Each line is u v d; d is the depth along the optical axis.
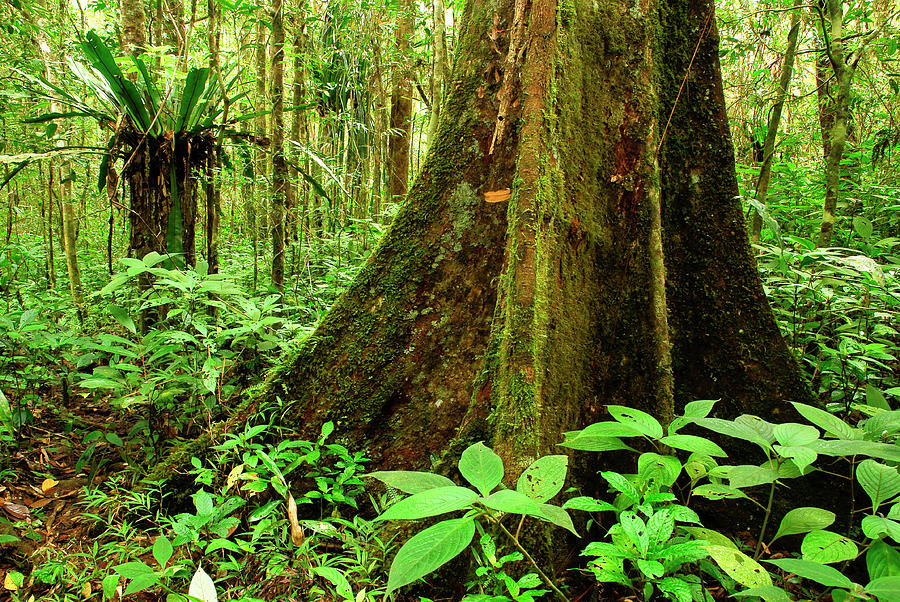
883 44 4.64
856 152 5.02
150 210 3.53
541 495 1.21
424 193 2.40
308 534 2.00
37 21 5.35
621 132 2.22
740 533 2.03
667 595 1.24
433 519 1.70
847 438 1.39
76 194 6.88
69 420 2.98
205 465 2.34
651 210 2.21
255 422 2.39
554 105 1.99
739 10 5.92
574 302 2.06
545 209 1.93
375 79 6.66
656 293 2.19
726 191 2.41
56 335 2.86
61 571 1.79
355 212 6.94
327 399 2.38
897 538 1.09
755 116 5.65
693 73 2.45
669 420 2.11
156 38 5.70
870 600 0.90
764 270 3.11
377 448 2.29
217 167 3.88
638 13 2.26
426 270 2.35
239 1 4.77
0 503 2.26
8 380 2.81
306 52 5.83
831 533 1.22
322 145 6.54
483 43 2.35
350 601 1.28
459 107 2.38
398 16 6.93
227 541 1.61
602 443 1.44
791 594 1.65
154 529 2.12
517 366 1.83
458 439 1.92
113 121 3.47
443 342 2.30
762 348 2.28
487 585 1.44
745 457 2.15
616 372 2.17
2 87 4.23
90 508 2.30
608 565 1.25
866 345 2.38
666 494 1.31
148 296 3.23
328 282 4.54
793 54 4.15
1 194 8.17
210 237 3.74
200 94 3.37
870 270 2.22
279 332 3.20
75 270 4.93
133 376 2.55
